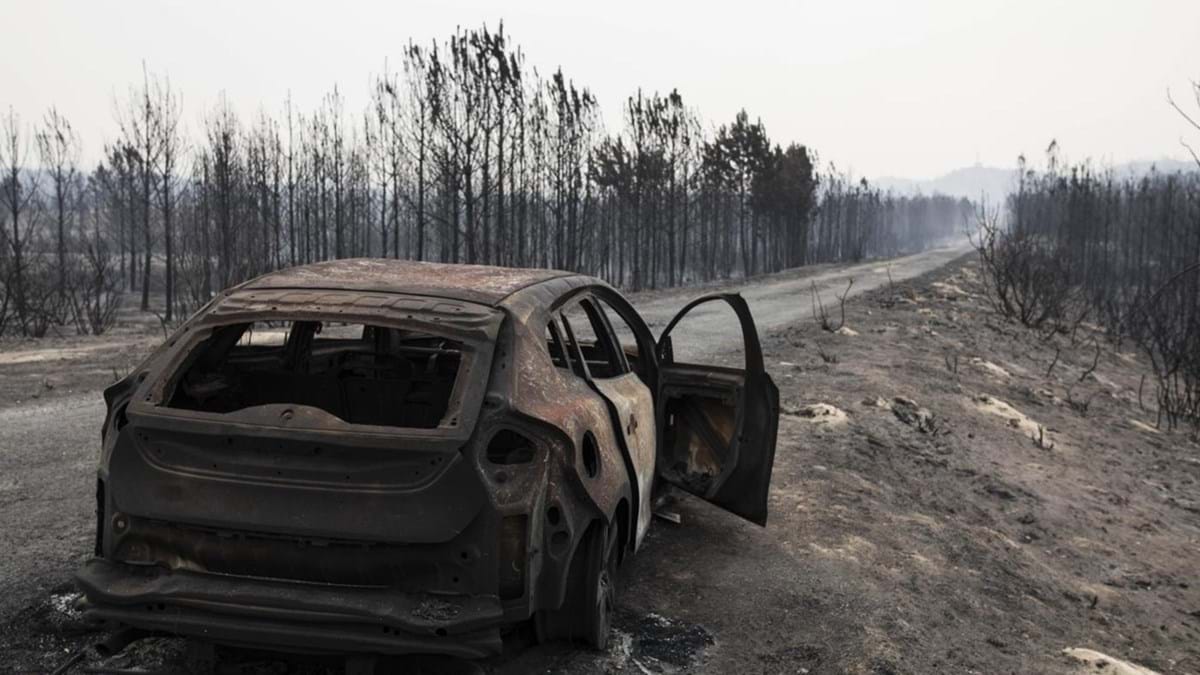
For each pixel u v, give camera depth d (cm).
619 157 4728
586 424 369
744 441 543
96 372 1202
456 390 327
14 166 3030
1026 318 2573
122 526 326
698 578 514
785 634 450
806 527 625
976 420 1175
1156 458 1259
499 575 321
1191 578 756
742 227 6272
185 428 316
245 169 3653
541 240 4197
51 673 358
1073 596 639
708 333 1769
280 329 640
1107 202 5825
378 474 310
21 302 1944
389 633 305
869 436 938
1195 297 1767
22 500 618
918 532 669
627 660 400
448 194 3366
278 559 316
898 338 1847
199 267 2994
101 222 6247
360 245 4500
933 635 480
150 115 3472
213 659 334
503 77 3253
